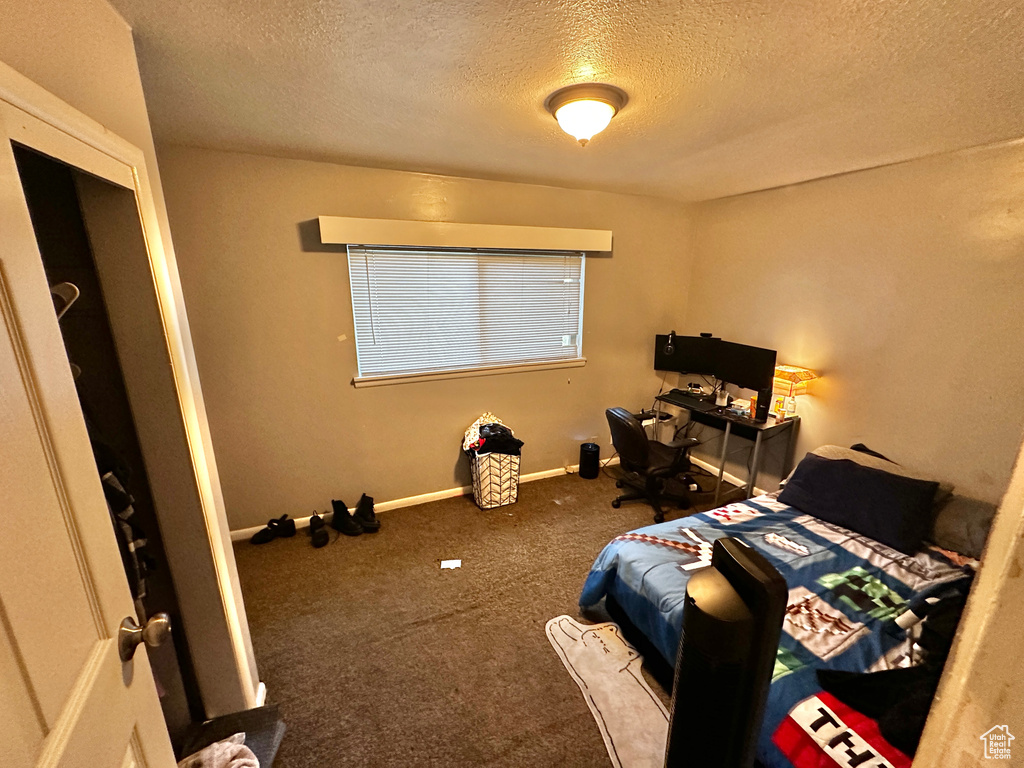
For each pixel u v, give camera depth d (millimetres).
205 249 2305
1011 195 1938
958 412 2178
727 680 702
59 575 591
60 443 621
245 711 1540
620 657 1839
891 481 2148
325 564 2471
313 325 2629
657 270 3658
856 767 1074
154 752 805
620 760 1429
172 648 1424
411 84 1462
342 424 2838
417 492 3168
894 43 1188
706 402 3322
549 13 1065
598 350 3602
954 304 2158
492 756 1444
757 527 2172
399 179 2635
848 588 1727
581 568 2432
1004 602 344
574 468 3721
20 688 494
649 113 1703
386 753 1455
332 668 1783
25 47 749
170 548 1305
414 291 2869
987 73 1352
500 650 1873
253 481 2680
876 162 2336
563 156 2305
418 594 2227
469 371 3123
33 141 663
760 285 3186
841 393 2709
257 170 2322
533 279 3238
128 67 1112
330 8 1040
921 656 1366
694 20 1091
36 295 597
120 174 996
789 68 1344
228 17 1076
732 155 2250
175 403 1207
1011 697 339
